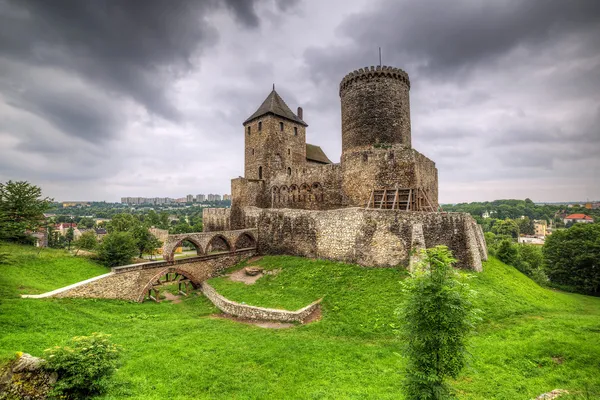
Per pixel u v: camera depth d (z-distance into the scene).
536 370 12.20
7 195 27.00
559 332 15.11
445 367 8.06
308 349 14.80
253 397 11.03
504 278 25.09
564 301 25.86
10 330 14.70
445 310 8.02
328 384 11.78
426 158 32.97
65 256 33.28
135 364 13.05
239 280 28.05
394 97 33.41
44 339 14.19
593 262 37.97
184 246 78.12
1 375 9.09
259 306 20.91
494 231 103.69
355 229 26.17
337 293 21.44
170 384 11.69
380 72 33.22
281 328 18.12
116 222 63.31
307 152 53.47
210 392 11.29
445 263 8.60
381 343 15.54
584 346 13.34
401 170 29.92
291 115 49.97
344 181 34.03
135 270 24.89
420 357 8.08
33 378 9.04
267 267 29.59
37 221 29.69
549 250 43.75
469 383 11.59
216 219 49.16
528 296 22.44
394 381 11.88
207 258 30.27
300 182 40.22
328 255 28.05
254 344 15.45
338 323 17.89
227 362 13.54
